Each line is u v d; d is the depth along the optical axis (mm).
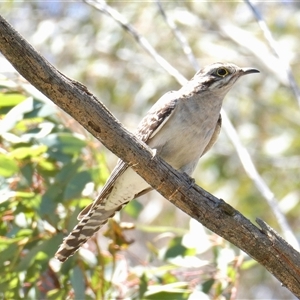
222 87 10078
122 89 18500
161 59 11039
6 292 10219
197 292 10094
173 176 8266
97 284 10594
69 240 9648
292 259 8055
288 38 17828
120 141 8023
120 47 18250
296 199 16641
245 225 8148
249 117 18000
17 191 10484
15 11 18516
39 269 10203
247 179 16969
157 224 18156
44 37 17250
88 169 10211
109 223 10594
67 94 7664
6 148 10875
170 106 9625
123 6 17906
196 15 17562
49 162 10742
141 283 10258
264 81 18250
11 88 10820
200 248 10477
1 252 10133
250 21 18188
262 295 17484
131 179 9578
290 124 17781
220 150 17531
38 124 10797
